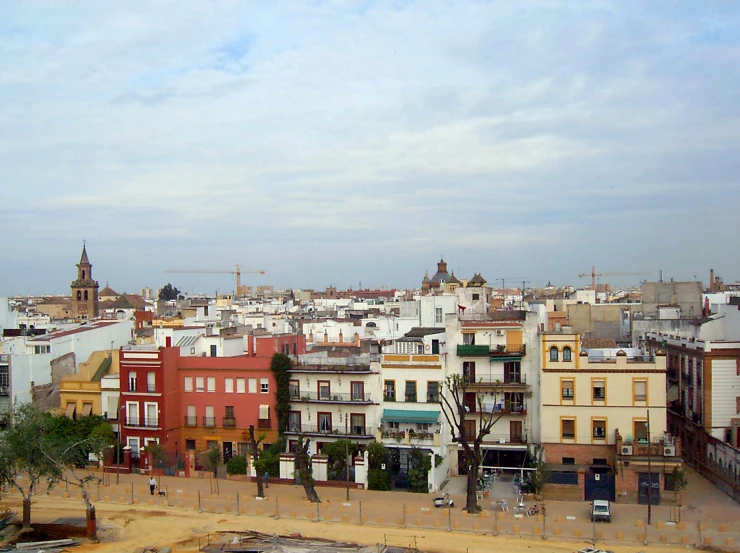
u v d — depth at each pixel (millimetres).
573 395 73125
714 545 55156
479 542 56875
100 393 88938
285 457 76812
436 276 199375
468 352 76562
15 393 93750
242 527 62188
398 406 78688
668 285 118250
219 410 85188
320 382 81500
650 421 71375
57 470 63562
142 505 68938
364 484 73812
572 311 108938
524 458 75000
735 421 72875
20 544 59281
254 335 98938
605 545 55688
